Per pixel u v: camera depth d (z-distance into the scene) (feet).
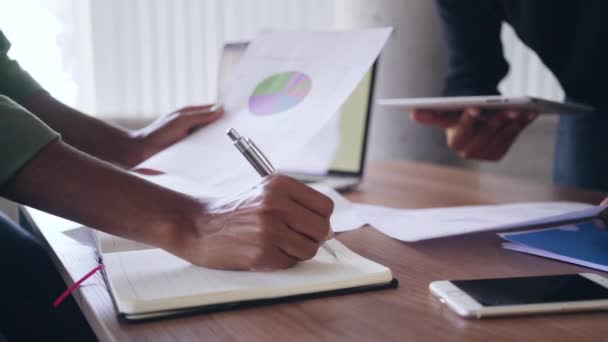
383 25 6.20
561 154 4.58
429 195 3.34
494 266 1.85
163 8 5.87
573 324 1.31
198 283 1.51
